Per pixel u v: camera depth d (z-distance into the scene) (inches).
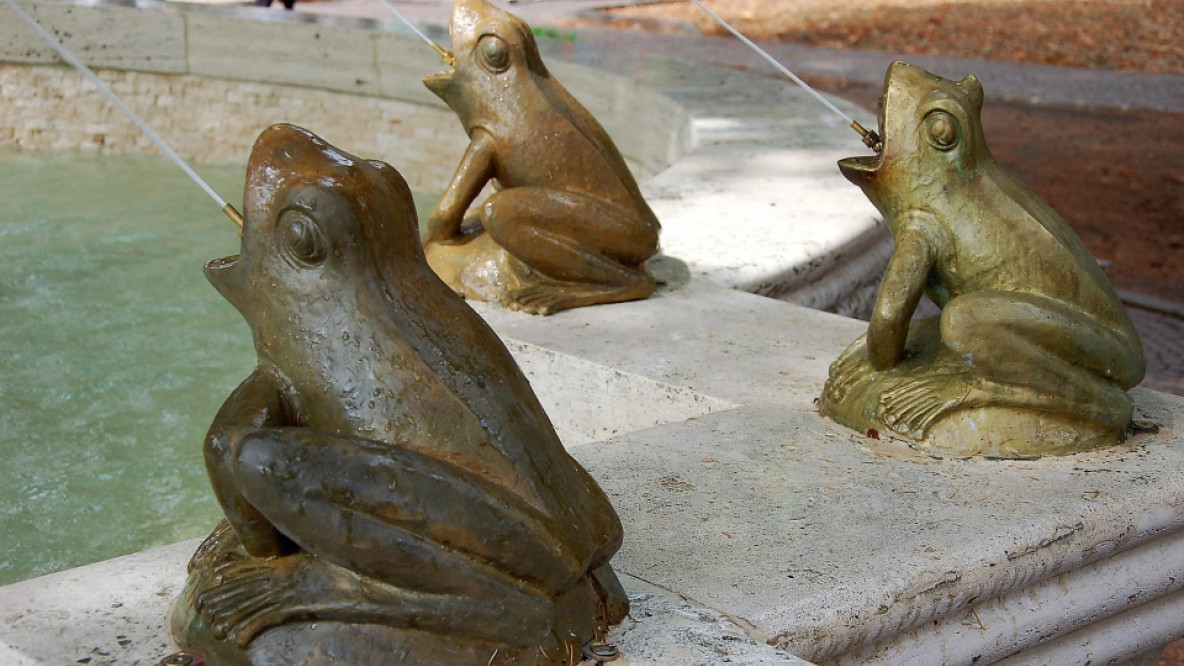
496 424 92.5
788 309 184.2
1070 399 136.5
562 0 826.8
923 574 111.7
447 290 98.7
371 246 93.0
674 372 159.0
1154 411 149.6
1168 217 365.1
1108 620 130.7
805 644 104.6
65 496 176.2
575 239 182.5
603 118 360.2
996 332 135.1
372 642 88.7
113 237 306.3
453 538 88.6
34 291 261.9
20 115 409.4
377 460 87.4
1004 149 449.1
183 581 104.9
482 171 184.5
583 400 164.4
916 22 743.7
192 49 398.9
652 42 655.8
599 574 100.8
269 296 93.3
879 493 127.0
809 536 117.8
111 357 226.5
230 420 88.8
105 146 409.7
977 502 125.3
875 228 226.7
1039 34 697.0
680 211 230.4
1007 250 138.7
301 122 397.1
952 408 137.5
